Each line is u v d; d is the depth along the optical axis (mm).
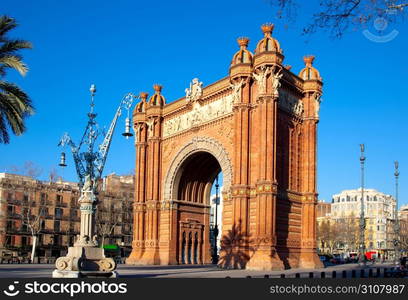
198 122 77125
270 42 66375
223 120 72375
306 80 72625
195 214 85188
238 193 65062
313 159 70688
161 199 83812
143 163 87625
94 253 41250
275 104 64438
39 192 134375
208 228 86812
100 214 139500
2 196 127125
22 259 116188
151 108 86750
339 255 178875
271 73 64750
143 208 85875
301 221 69250
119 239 146625
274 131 63750
